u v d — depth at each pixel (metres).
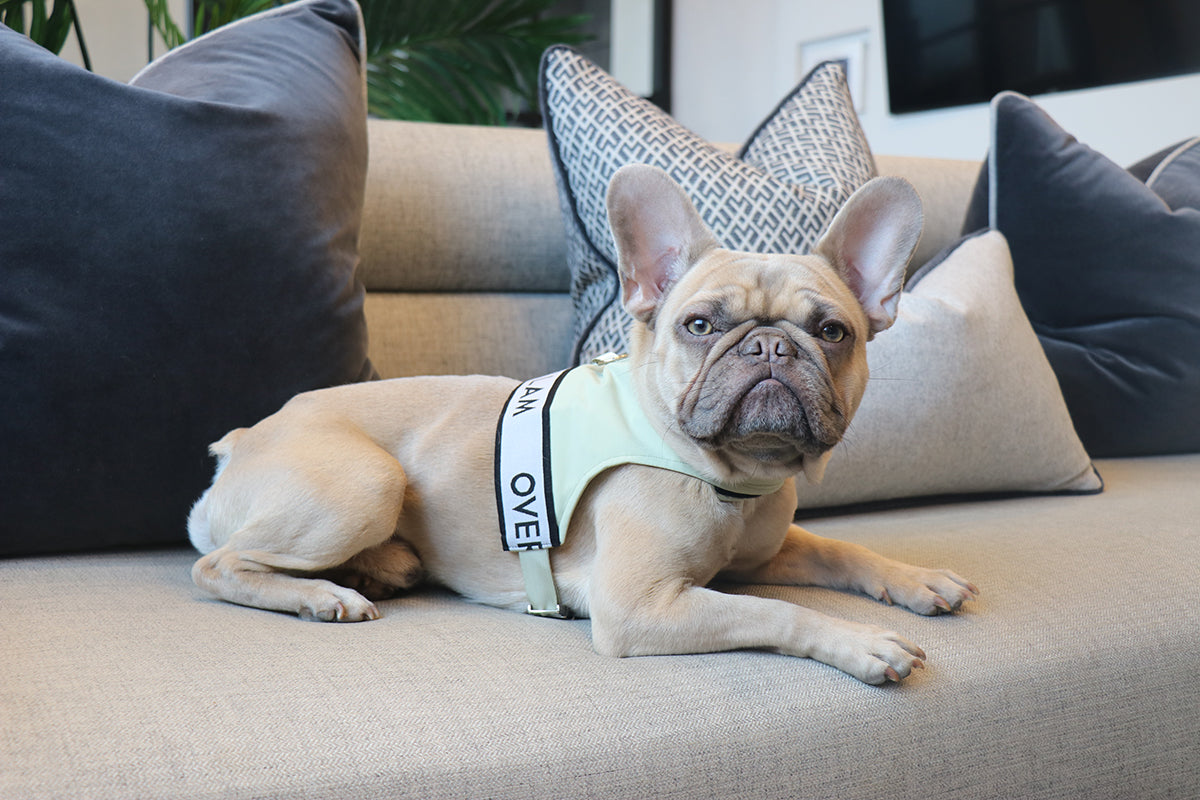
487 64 3.82
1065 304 2.11
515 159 2.17
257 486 1.26
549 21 3.79
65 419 1.31
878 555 1.28
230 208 1.40
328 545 1.24
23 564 1.32
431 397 1.41
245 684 0.90
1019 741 1.02
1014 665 1.06
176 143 1.39
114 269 1.33
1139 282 2.05
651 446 1.18
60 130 1.33
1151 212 2.05
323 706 0.87
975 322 1.74
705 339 1.14
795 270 1.20
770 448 1.12
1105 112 3.49
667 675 0.98
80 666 0.92
